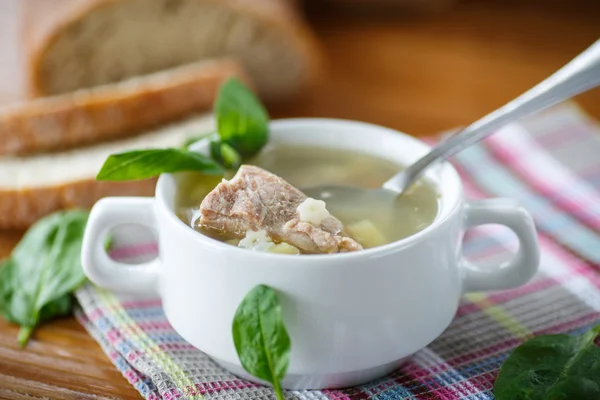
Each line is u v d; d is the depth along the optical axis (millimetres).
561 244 647
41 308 597
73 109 729
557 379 526
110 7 820
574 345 540
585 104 838
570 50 957
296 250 519
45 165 715
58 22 816
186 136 741
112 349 570
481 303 602
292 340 510
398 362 542
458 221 532
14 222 688
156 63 868
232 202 531
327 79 896
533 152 738
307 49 863
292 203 538
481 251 642
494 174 722
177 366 544
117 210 544
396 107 833
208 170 552
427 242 514
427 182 568
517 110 541
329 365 517
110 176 539
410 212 551
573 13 1056
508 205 547
